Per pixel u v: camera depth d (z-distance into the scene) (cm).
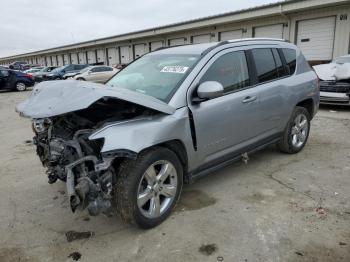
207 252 285
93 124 322
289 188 407
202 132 352
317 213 344
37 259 283
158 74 384
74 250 295
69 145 308
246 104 403
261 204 367
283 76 483
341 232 308
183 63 378
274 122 466
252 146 438
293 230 313
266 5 1897
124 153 277
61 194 411
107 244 302
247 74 419
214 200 380
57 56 6162
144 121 307
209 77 368
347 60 1062
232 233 312
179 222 334
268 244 293
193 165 357
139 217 306
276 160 509
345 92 893
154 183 316
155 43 3180
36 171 495
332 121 788
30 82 2283
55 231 326
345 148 566
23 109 313
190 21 2512
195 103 348
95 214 286
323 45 1764
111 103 329
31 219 351
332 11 1686
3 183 450
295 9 1758
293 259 272
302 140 542
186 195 394
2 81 2142
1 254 291
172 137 319
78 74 2355
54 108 286
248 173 459
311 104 550
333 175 446
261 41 461
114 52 3959
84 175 290
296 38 1886
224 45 401
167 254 285
